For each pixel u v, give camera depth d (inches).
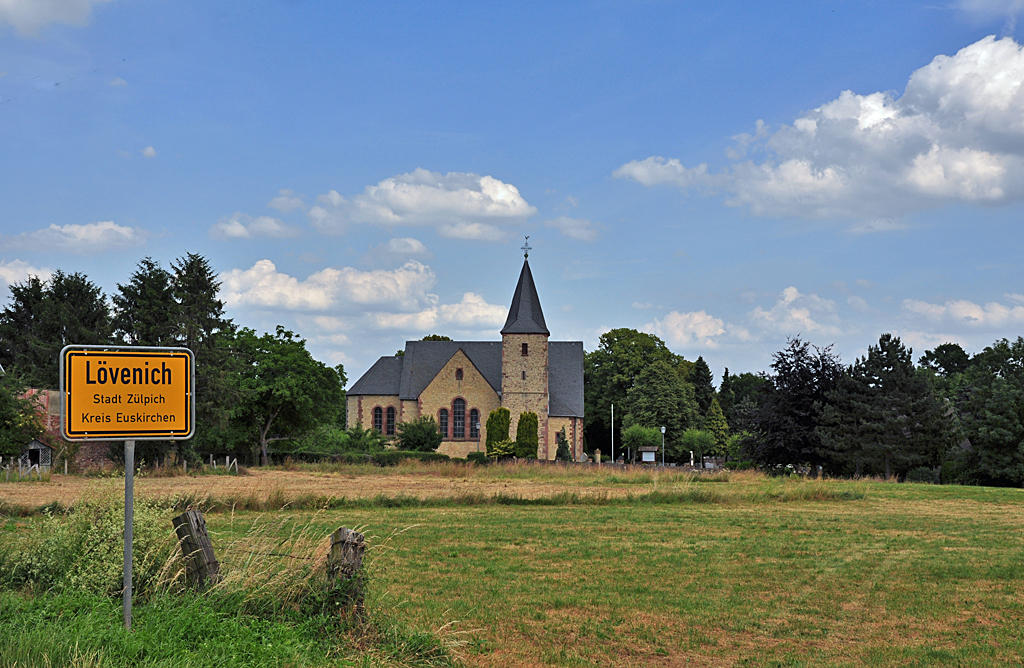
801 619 449.4
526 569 585.0
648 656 376.5
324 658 290.5
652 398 3361.2
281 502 954.7
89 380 288.5
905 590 526.3
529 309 2839.6
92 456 1760.6
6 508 816.3
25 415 1642.5
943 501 1173.7
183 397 303.0
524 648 381.1
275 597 338.6
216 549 404.8
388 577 545.6
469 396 2866.6
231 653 272.8
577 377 2962.6
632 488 1379.2
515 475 1771.7
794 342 2034.9
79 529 376.5
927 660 373.7
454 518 901.8
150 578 349.7
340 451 2491.4
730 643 401.7
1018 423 1877.5
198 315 2015.3
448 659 329.4
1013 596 510.9
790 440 1990.7
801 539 754.8
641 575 566.9
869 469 2039.9
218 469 1900.8
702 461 3238.2
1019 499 1214.9
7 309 2987.2
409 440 2600.9
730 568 597.6
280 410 2412.6
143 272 2256.4
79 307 2893.7
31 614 295.9
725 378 4672.7
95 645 261.3
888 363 2100.1
